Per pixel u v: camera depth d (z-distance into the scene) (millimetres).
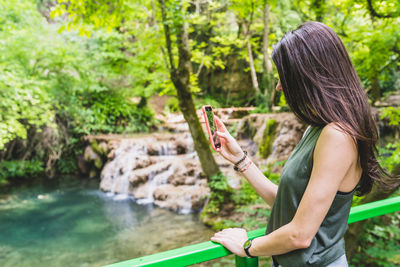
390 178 822
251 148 8508
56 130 9133
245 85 12422
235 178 6406
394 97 9836
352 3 3398
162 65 7043
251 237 882
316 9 4445
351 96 709
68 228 5566
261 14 9859
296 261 751
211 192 5664
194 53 6379
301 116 774
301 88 735
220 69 12836
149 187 7355
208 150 5523
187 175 7355
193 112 5195
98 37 9211
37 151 9273
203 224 5316
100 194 7734
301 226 679
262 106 9703
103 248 4777
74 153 9938
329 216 745
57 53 7613
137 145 8625
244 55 10617
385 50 3205
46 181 8977
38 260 4457
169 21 4082
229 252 836
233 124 9023
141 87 10609
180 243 4742
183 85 4855
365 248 3209
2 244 4961
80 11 2926
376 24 3922
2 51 6383
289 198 769
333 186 667
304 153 750
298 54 732
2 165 8609
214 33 11344
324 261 751
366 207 1020
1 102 4719
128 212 6316
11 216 6188
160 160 8172
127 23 6617
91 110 10367
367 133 708
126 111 11078
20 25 7078
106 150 8922
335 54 724
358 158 730
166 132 11094
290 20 8859
